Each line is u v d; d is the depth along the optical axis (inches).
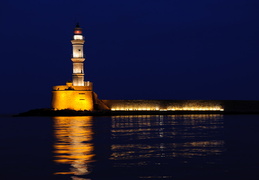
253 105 5526.6
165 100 5142.7
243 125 2593.5
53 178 821.9
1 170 913.5
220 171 880.9
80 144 1401.3
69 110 4490.7
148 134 1849.2
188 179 807.1
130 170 896.3
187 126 2501.2
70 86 4562.0
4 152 1217.4
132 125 2615.7
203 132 1969.7
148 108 5014.8
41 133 1977.1
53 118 4035.4
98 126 2497.5
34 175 853.2
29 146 1375.5
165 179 807.7
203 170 893.2
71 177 828.0
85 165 959.0
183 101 5211.6
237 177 820.6
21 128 2449.6
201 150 1226.6
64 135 1798.7
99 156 1101.1
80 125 2623.0
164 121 3216.0
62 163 989.2
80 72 4554.6
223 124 2728.8
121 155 1121.4
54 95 4690.0
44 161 1023.0
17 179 819.4
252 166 938.1
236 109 5447.8
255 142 1450.5
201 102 5319.9
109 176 834.8
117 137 1685.5
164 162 998.4
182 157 1079.6
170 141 1507.1
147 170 895.1
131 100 4980.3
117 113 4665.4
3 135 1908.2
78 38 4537.4
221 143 1422.2
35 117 4527.6
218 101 5388.8
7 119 4232.3
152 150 1229.7
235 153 1152.8
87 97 4571.9
